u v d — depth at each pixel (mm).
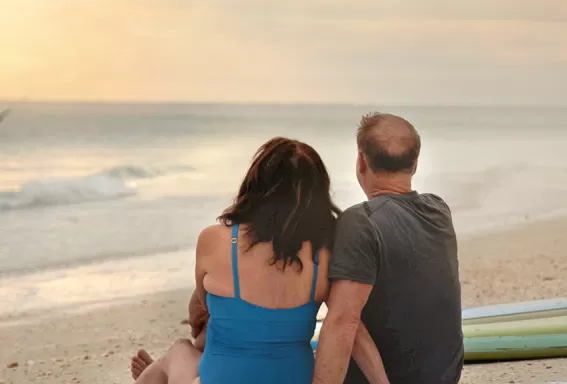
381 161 2432
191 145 36406
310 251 2354
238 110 73062
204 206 14555
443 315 2408
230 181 19281
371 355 2371
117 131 43250
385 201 2393
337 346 2281
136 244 10133
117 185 17156
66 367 4777
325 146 38031
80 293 7109
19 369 4730
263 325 2295
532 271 7320
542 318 4629
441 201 2566
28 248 9742
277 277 2299
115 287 7391
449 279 2420
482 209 13148
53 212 13695
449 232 2469
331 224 2408
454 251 2482
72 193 15859
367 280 2285
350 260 2281
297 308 2328
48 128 39312
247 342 2303
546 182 17500
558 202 13938
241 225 2361
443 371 2436
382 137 2418
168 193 16641
